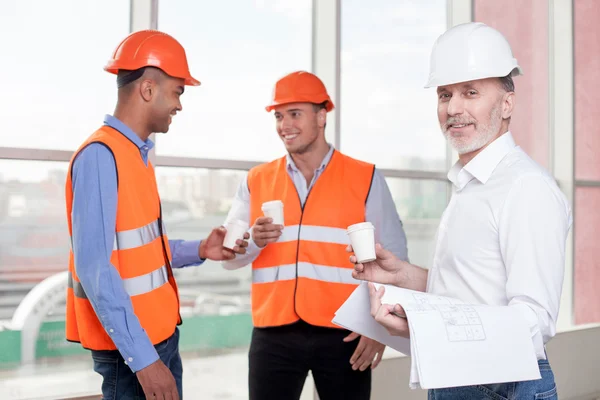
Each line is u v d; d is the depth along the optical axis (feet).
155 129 6.21
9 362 9.00
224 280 10.93
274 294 8.08
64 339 9.39
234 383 11.03
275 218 7.71
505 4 14.92
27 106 9.04
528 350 3.95
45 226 9.25
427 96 13.67
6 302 8.98
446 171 13.96
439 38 4.99
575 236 15.89
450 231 4.91
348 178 8.37
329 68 12.02
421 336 3.83
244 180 8.96
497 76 4.71
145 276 5.85
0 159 8.89
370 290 4.36
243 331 11.13
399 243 8.41
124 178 5.69
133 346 5.38
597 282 16.38
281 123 8.29
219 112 10.84
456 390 4.89
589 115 16.22
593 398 15.42
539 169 4.58
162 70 6.05
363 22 12.71
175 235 10.37
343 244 8.11
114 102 9.73
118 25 9.73
